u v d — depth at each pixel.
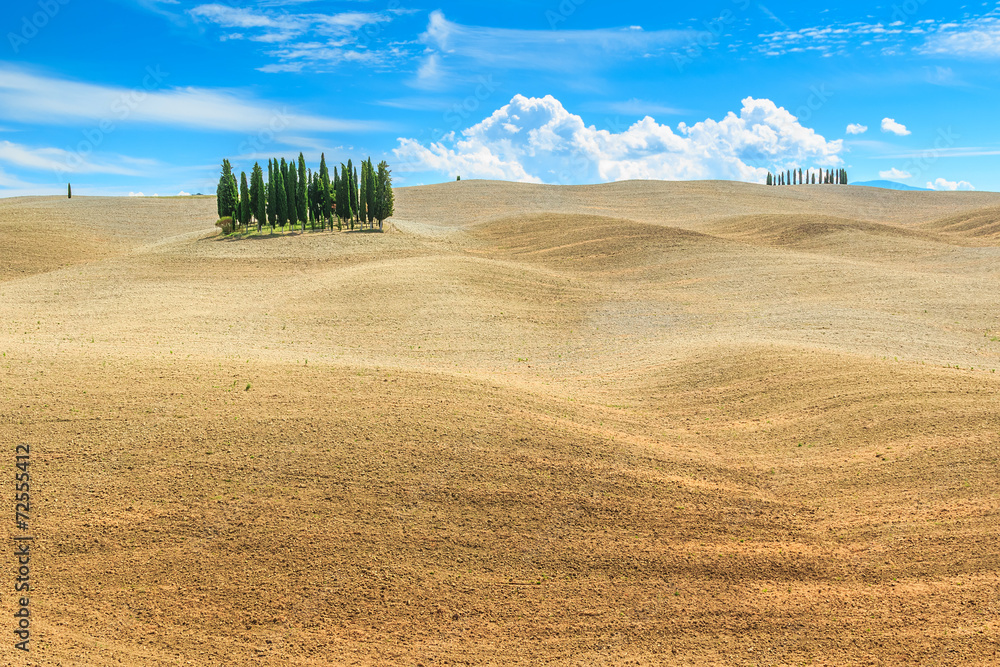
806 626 15.38
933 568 17.05
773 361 30.75
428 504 18.95
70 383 24.73
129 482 19.16
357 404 24.03
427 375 27.80
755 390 28.23
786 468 22.19
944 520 18.77
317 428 22.11
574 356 36.78
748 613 15.83
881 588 16.53
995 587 16.17
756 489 21.00
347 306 45.41
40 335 35.88
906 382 27.11
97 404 23.05
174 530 17.53
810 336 36.22
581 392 29.86
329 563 16.83
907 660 14.31
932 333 36.62
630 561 17.42
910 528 18.59
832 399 26.41
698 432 25.14
